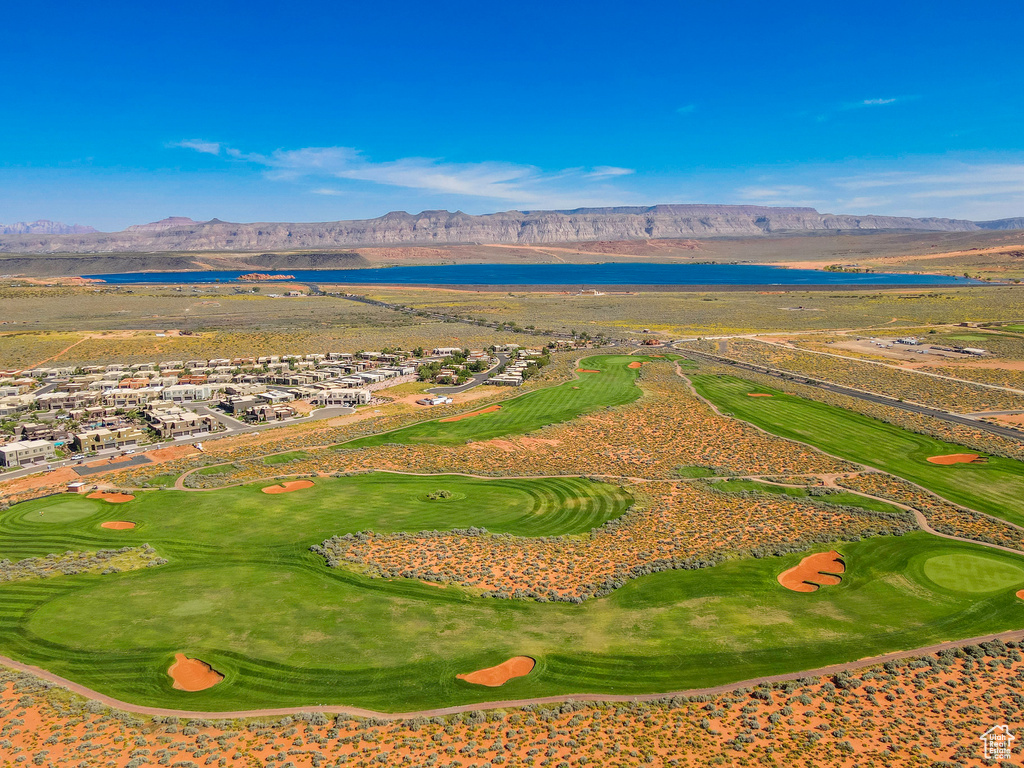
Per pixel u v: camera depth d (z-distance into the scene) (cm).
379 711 4709
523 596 6303
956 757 4112
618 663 5231
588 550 7300
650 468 10094
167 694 4912
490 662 5259
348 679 5056
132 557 7094
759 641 5512
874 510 8344
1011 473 9694
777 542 7406
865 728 4438
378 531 7762
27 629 5744
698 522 8031
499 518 8200
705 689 4909
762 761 4138
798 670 5119
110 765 4166
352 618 5909
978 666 5103
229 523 7994
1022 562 6881
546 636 5628
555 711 4653
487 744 4344
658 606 6112
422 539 7544
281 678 5072
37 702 4809
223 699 4853
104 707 4728
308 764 4178
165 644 5516
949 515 8156
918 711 4597
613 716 4616
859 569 6775
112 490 9125
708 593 6347
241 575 6712
